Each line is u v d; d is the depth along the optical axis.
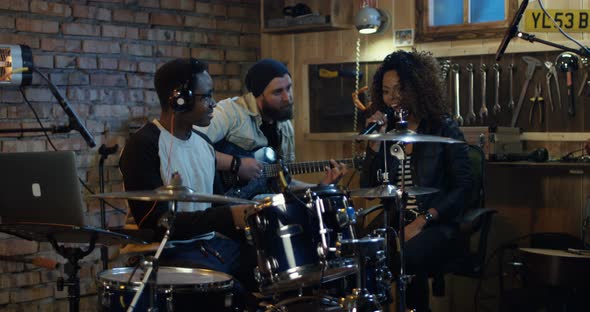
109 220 4.66
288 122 4.36
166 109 3.26
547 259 3.65
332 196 2.77
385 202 3.15
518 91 4.29
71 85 4.53
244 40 5.28
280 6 5.05
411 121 3.84
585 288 3.70
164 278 2.83
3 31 4.31
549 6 4.19
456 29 4.45
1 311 4.32
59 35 4.50
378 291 2.92
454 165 3.67
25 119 4.36
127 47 4.76
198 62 3.27
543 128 4.23
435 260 3.56
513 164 4.04
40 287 4.43
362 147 4.85
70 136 4.52
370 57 4.79
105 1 4.66
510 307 4.02
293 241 2.71
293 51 5.11
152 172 3.15
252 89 4.13
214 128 3.98
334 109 4.96
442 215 3.59
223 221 3.06
